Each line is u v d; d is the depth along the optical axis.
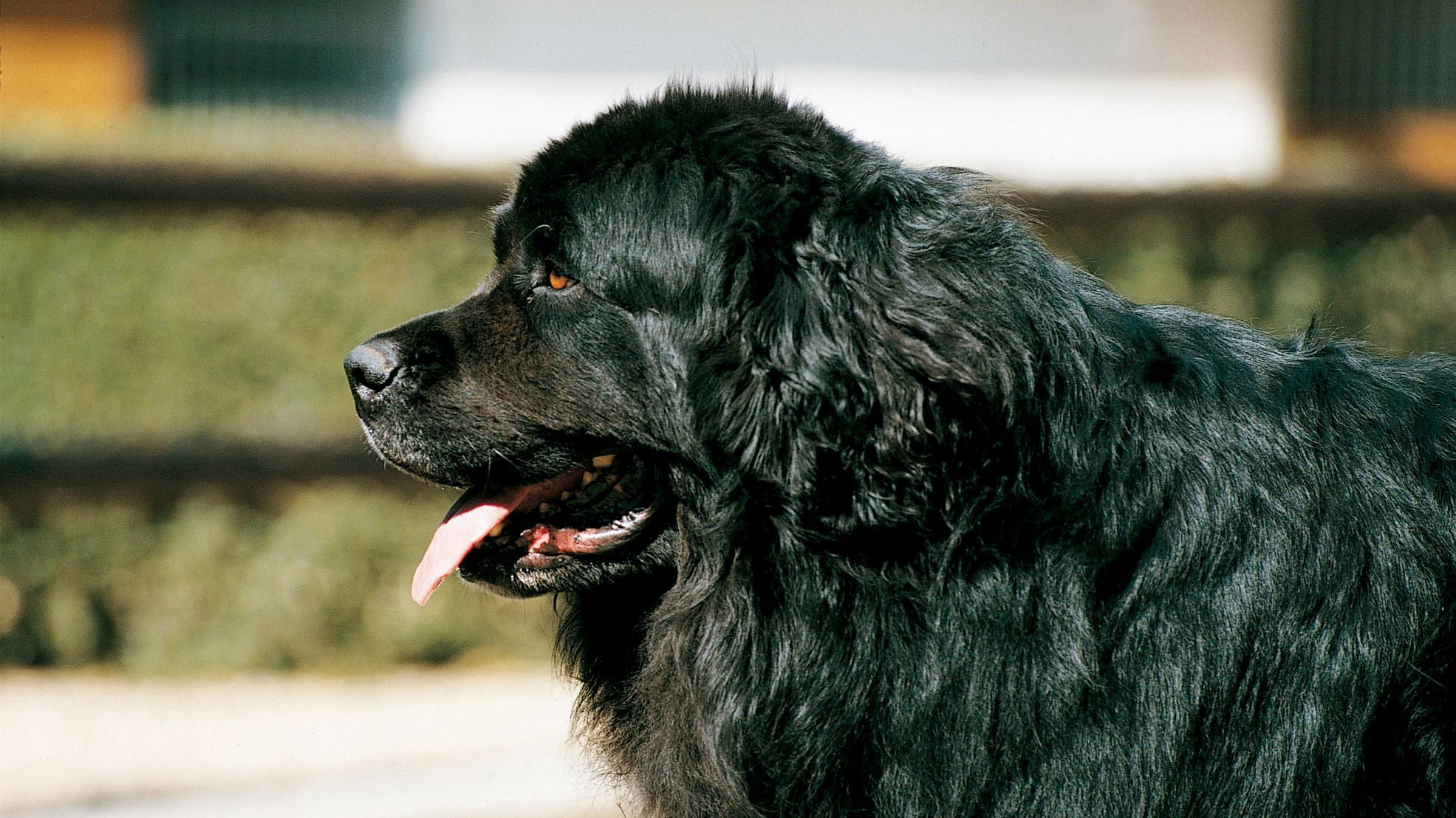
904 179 2.73
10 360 6.86
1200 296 7.20
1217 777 2.57
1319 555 2.59
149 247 6.90
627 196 2.77
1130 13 11.34
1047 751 2.54
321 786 5.27
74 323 6.89
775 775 2.70
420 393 2.98
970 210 2.71
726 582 2.73
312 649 6.87
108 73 10.43
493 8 10.95
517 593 3.06
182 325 6.94
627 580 3.04
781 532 2.64
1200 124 11.48
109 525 6.69
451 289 7.02
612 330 2.82
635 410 2.83
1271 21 11.49
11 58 10.28
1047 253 2.79
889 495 2.54
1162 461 2.61
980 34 11.28
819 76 11.25
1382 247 7.30
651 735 2.97
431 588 2.95
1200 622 2.56
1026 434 2.55
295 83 10.75
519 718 6.08
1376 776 2.64
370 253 6.97
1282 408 2.69
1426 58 11.34
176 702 6.32
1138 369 2.69
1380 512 2.65
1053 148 11.38
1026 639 2.55
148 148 7.12
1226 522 2.58
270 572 6.77
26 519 6.64
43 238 6.84
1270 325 6.77
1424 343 7.30
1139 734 2.54
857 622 2.61
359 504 6.80
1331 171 8.30
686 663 2.79
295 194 6.78
